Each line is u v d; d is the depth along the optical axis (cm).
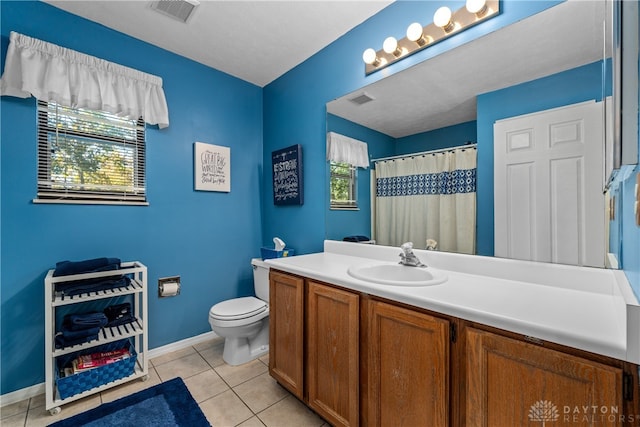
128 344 202
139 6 177
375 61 182
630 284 79
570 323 78
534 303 96
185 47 221
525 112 125
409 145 169
